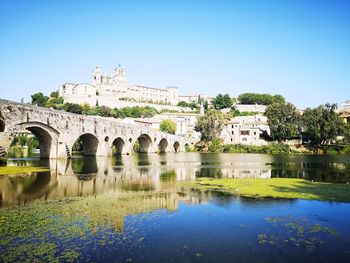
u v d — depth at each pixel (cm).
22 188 4231
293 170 6881
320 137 15625
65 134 8388
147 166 7694
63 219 2709
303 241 2259
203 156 12812
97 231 2408
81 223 2600
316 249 2116
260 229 2511
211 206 3234
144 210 3048
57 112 8056
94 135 9919
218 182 4878
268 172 6438
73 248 2077
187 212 2989
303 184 4647
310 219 2783
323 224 2642
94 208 3108
